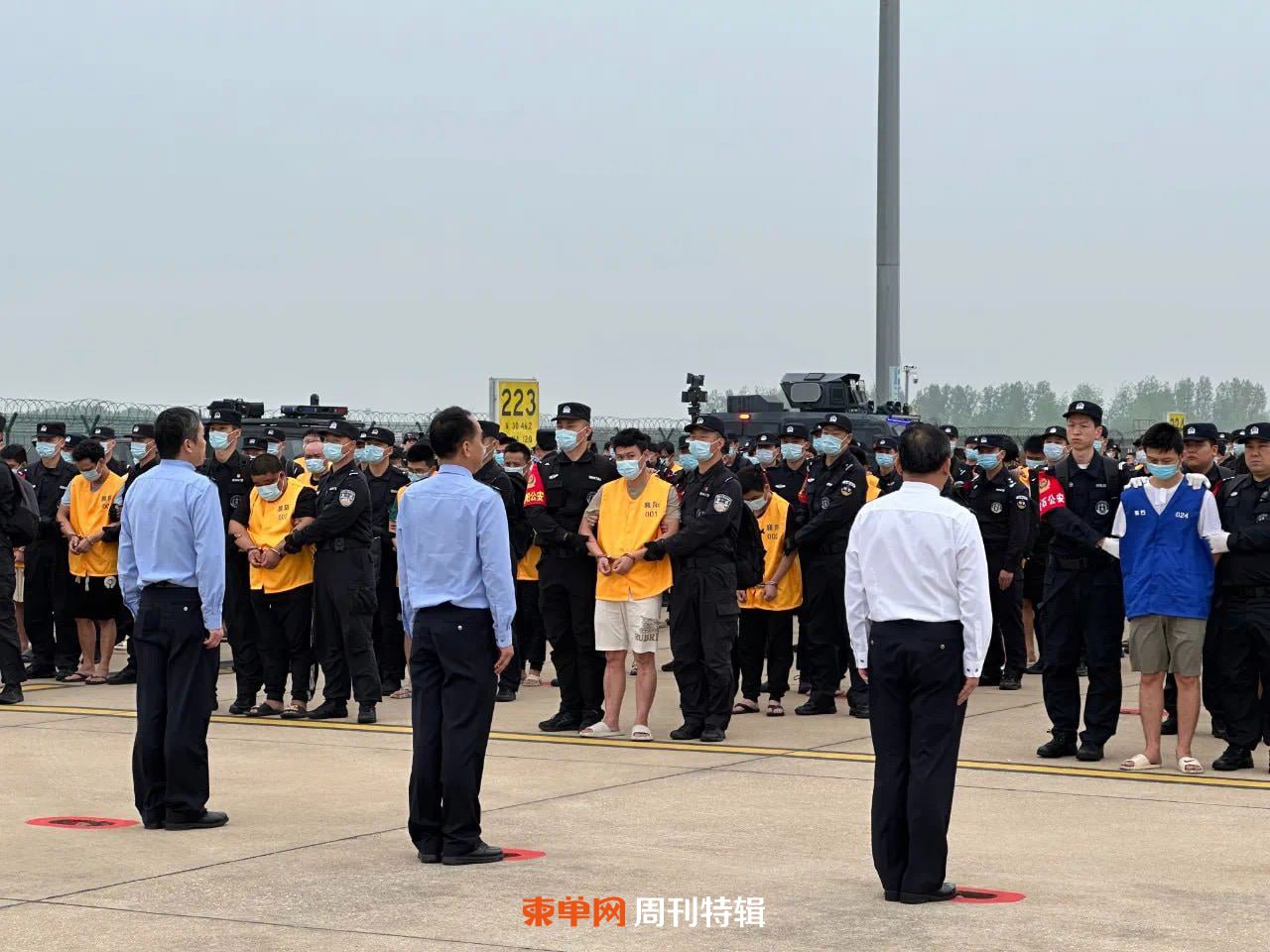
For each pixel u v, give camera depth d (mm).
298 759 10461
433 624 7383
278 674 12578
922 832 6672
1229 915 6523
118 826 8312
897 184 25328
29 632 14945
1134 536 10133
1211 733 11789
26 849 7723
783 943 6051
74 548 14094
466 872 7227
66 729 11727
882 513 6824
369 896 6762
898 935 6168
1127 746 11250
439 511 7410
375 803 8930
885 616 6742
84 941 6055
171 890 6883
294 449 19031
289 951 5918
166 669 8281
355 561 12070
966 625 6648
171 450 8352
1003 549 14281
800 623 13102
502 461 15359
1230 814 8711
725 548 11336
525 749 10977
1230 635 10109
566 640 11852
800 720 12555
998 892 6906
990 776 9930
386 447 13680
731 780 9688
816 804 8914
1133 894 6875
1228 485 10203
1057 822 8484
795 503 13234
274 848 7742
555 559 11773
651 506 11258
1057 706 10680
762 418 25016
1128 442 34344
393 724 12125
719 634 11305
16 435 19328
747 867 7355
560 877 7137
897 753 6781
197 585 8203
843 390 25656
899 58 25203
